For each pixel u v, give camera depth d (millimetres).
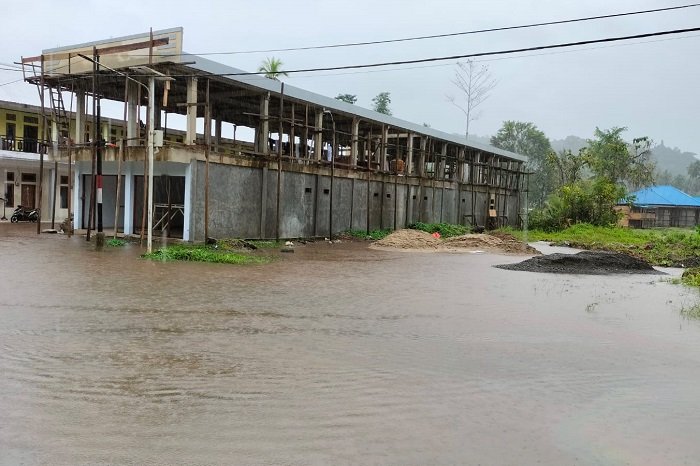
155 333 7949
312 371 6414
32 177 32969
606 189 46562
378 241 28406
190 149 21953
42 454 4156
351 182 31938
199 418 4922
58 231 25547
